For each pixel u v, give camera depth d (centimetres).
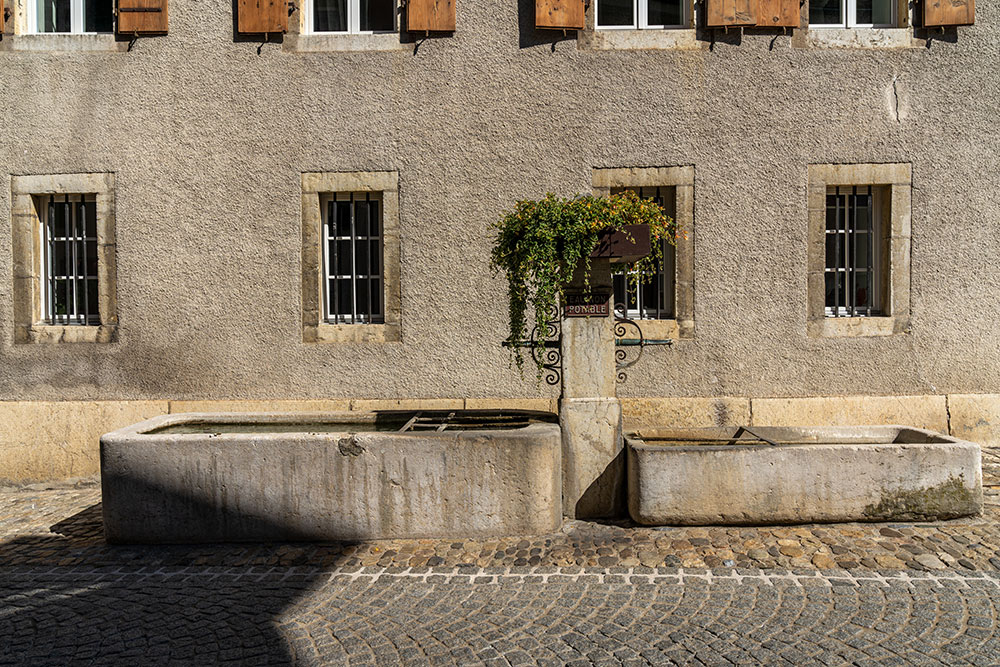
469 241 627
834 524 429
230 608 342
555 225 436
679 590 350
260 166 631
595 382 457
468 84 626
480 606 338
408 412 527
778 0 614
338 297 650
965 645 288
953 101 622
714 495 430
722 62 621
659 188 645
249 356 634
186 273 634
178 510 433
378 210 649
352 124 629
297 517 430
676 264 626
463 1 625
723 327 623
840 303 647
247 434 436
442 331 628
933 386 623
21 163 636
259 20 623
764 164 621
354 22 651
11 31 634
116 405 630
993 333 625
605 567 382
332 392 631
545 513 429
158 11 625
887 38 621
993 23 622
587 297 454
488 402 622
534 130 624
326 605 344
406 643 302
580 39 623
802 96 621
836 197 640
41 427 630
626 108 623
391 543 424
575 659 285
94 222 654
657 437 505
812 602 332
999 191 623
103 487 437
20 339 639
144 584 376
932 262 623
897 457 427
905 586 348
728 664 278
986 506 459
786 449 428
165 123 632
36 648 304
